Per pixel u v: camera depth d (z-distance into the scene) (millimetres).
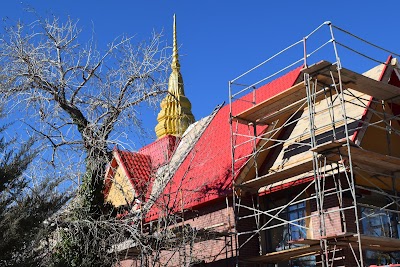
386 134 18625
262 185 19375
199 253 20766
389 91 17734
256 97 23438
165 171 20438
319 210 16359
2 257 14672
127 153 25047
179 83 31531
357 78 16734
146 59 19297
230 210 20016
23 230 15133
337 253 17000
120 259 19438
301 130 19938
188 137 26094
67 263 16547
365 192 17984
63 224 17438
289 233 18844
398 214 18547
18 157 16047
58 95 18594
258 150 19516
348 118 16234
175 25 24938
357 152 15883
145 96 19062
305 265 18406
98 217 18047
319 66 16469
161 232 17750
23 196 16438
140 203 18953
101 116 18828
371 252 17469
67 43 19297
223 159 21719
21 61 18453
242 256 19141
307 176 17844
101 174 18344
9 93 18062
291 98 18719
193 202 20984
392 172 17703
